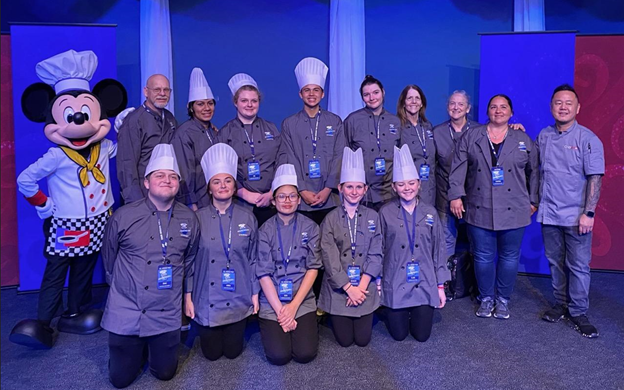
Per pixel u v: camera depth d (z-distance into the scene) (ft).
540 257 14.61
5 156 13.88
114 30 13.44
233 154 9.65
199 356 9.63
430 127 13.33
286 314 9.19
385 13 17.08
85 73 10.85
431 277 10.14
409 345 10.02
